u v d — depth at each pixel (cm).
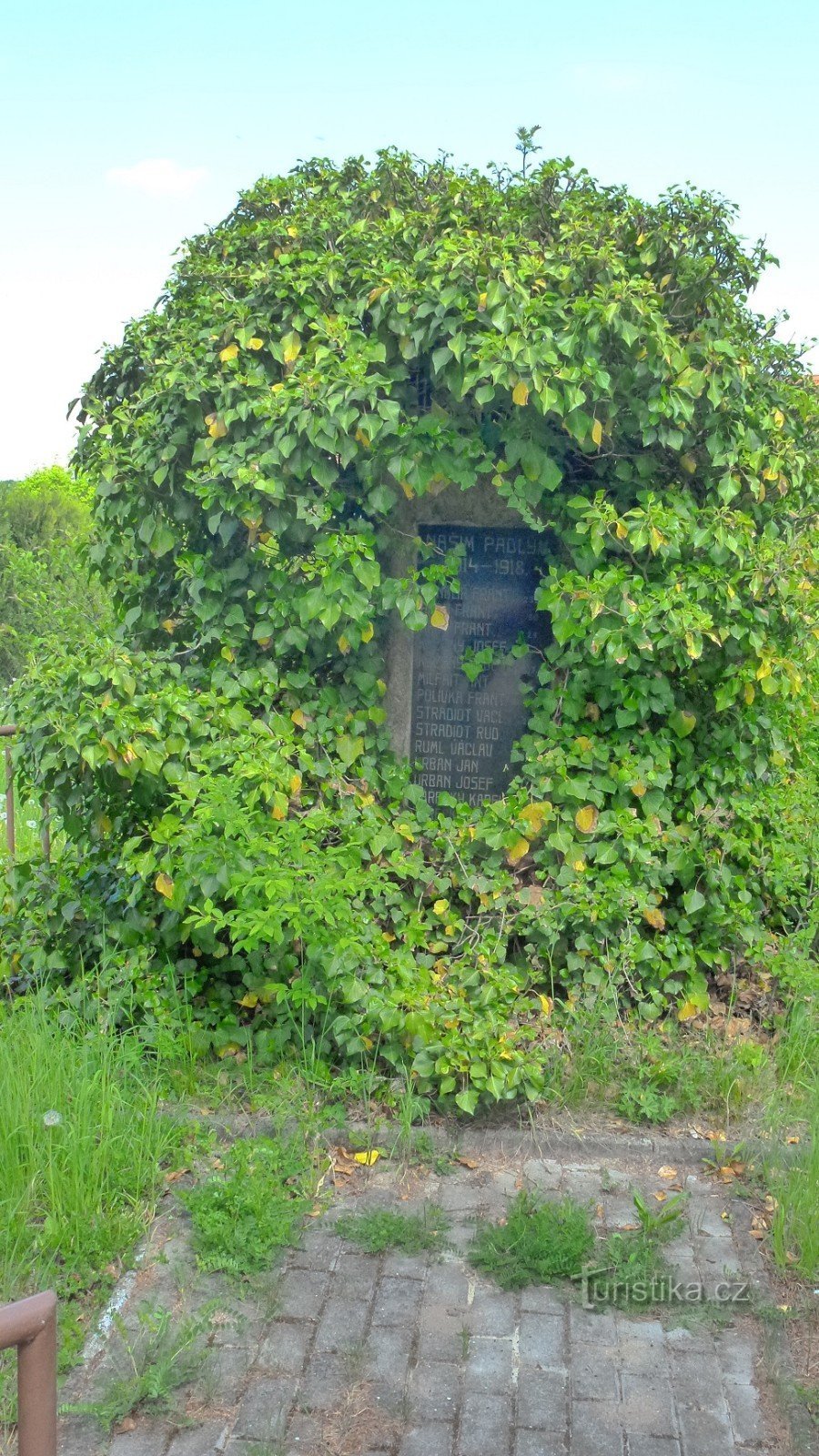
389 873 524
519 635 561
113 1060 435
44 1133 385
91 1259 357
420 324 493
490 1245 370
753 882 541
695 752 539
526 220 537
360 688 537
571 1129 437
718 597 492
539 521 532
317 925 454
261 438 505
